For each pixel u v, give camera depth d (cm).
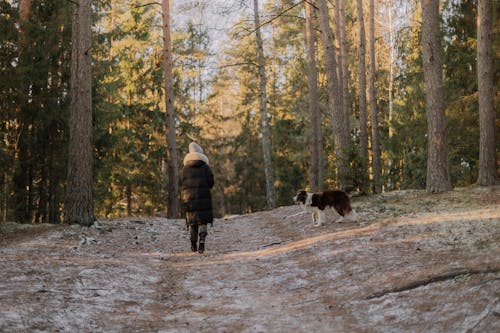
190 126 3106
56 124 1719
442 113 1420
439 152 1418
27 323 448
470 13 1811
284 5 2142
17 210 1723
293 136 3219
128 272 720
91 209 1201
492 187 1357
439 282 525
